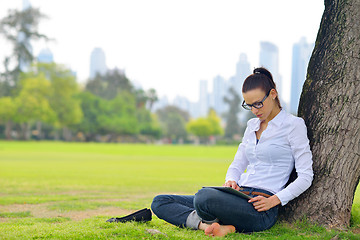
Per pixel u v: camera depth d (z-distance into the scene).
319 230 3.22
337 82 3.42
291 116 3.26
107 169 16.30
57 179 11.63
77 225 3.71
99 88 92.75
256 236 3.08
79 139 85.56
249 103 3.19
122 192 8.63
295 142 3.18
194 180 11.80
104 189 9.24
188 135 108.75
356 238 2.99
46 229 3.44
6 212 5.40
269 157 3.24
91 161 21.94
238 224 3.15
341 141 3.35
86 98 82.00
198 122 97.38
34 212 5.55
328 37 3.57
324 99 3.46
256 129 3.37
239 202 3.08
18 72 66.19
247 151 3.39
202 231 3.26
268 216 3.21
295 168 3.39
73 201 6.85
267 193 3.21
